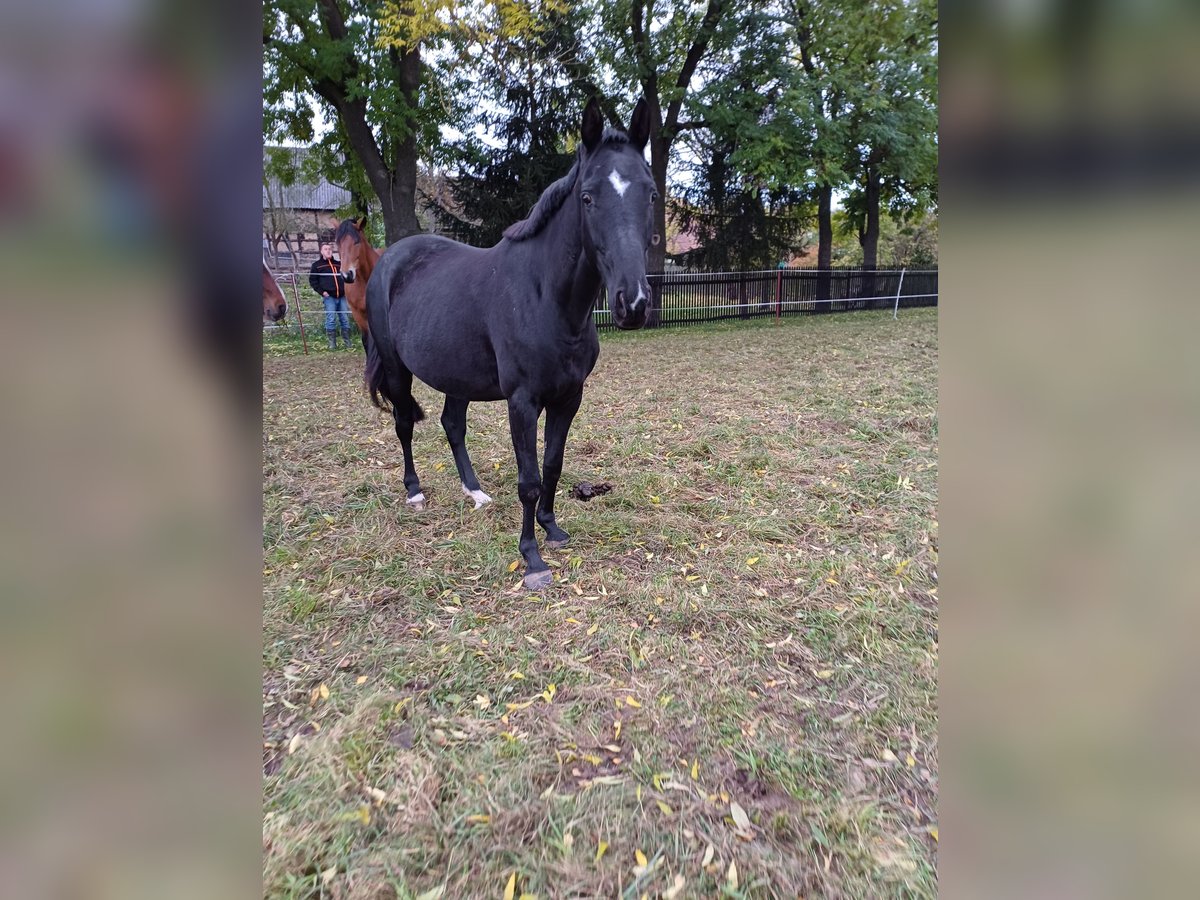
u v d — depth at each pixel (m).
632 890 1.50
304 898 1.47
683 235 19.73
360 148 11.16
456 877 1.53
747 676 2.23
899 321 13.93
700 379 7.24
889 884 1.50
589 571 2.98
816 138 13.40
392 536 3.36
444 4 8.56
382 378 3.72
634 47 12.68
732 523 3.44
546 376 2.77
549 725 2.01
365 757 1.87
